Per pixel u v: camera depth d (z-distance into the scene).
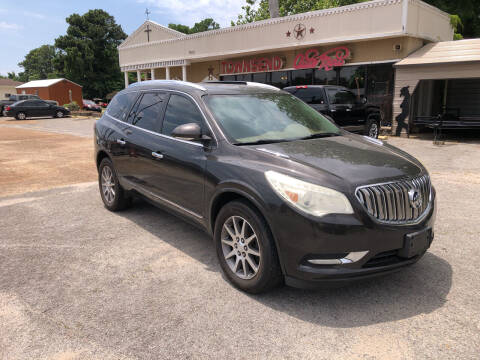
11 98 34.44
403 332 2.75
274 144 3.62
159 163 4.30
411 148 11.28
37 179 7.98
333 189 2.88
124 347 2.62
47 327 2.86
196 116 4.00
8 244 4.45
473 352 2.53
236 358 2.50
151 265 3.88
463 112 18.39
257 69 21.14
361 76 17.05
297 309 3.06
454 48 14.51
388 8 14.93
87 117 30.14
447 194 6.38
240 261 3.38
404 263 3.05
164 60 25.92
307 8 31.50
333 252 2.83
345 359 2.48
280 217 2.94
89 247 4.35
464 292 3.29
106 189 5.71
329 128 4.38
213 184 3.51
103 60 66.19
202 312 3.03
